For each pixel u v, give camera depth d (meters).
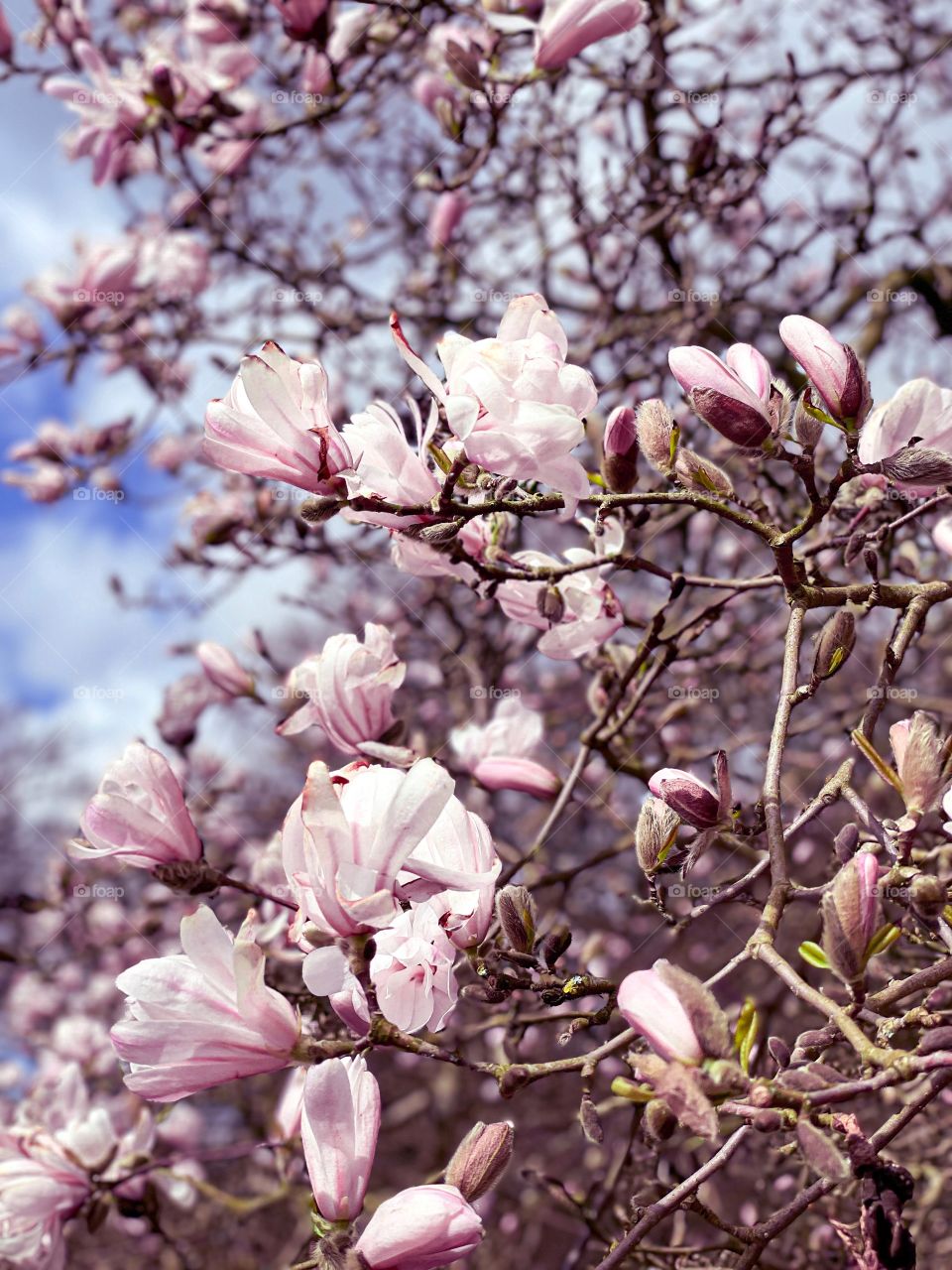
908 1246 0.59
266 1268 1.76
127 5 1.56
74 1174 0.91
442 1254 0.65
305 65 1.27
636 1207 0.71
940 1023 0.63
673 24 1.19
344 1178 0.66
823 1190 0.68
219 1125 1.84
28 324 1.53
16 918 2.00
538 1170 0.93
